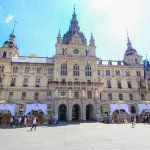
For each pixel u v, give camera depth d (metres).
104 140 16.34
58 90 55.66
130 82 74.00
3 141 16.39
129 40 87.62
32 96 64.50
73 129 29.02
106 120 46.44
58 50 67.94
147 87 74.00
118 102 56.00
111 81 72.44
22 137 19.30
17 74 66.69
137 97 71.56
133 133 21.92
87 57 67.56
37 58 75.50
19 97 63.56
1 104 41.53
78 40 71.00
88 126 35.38
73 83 57.16
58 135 20.94
